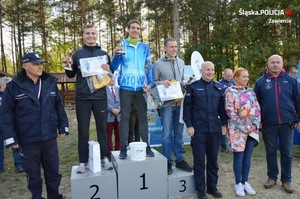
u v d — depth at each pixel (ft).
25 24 74.79
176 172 12.23
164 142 12.23
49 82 10.48
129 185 10.84
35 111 9.89
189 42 66.28
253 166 15.74
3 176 15.42
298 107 12.05
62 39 94.63
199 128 11.23
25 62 9.81
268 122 12.10
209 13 47.65
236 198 11.46
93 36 11.20
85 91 10.96
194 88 11.32
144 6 47.83
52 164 10.66
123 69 11.40
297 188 12.42
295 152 18.66
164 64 12.57
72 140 25.59
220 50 47.32
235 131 11.43
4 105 9.68
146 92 11.68
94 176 10.49
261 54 36.19
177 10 44.29
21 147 10.04
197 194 11.70
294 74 20.39
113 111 16.57
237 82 11.92
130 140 16.17
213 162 11.59
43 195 12.57
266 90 12.17
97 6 67.72
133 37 11.49
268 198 11.42
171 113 12.37
